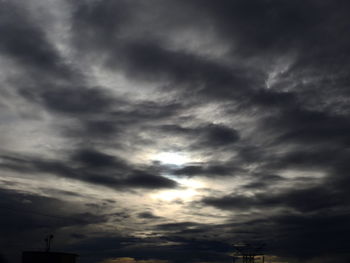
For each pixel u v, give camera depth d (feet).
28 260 165.48
